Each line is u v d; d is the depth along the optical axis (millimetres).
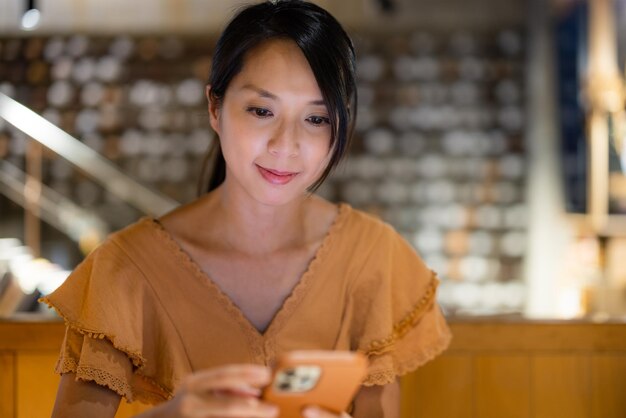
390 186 6113
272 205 1147
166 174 6109
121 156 6105
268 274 1225
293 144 1103
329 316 1229
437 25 6156
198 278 1199
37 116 5234
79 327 1168
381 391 1273
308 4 1136
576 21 5926
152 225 1227
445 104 6184
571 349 1820
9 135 5977
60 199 5922
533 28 5883
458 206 6117
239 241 1218
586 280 5023
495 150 6125
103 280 1185
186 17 6137
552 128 5832
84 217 5840
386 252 1286
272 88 1089
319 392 910
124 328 1166
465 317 1857
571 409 1823
